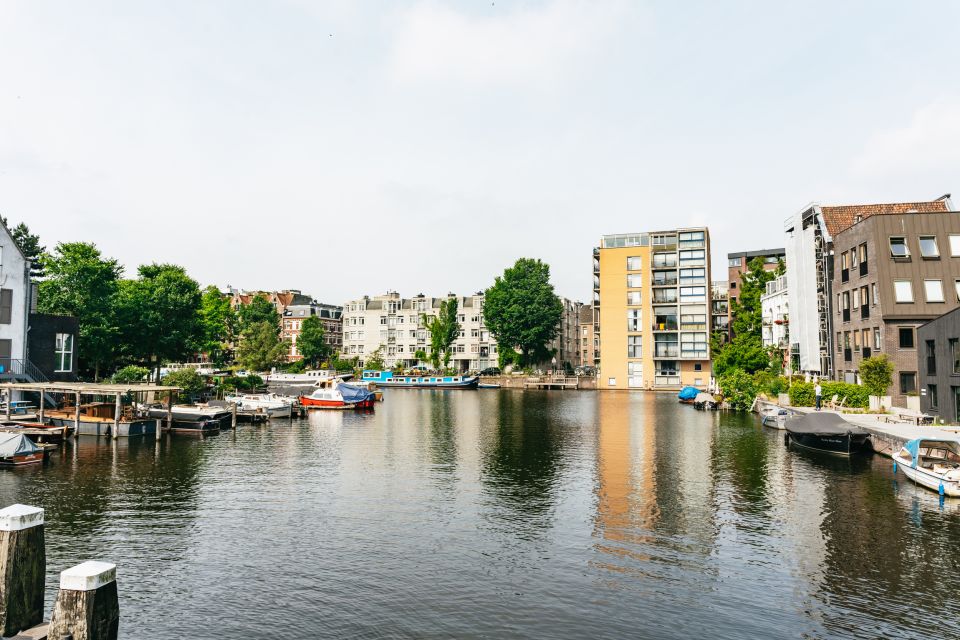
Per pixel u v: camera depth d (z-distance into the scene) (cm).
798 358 6316
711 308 9919
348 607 1320
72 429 3662
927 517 1938
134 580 1453
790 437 3497
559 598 1366
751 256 10812
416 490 2375
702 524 1900
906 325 4103
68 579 816
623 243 9788
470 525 1905
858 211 5594
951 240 4191
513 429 4412
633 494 2297
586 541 1748
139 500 2189
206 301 9238
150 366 6656
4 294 4122
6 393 3572
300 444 3616
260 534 1805
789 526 1867
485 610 1309
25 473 2609
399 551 1666
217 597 1366
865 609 1305
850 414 3794
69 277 5566
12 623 878
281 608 1312
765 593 1386
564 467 2848
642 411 5938
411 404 7075
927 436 2698
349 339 13900
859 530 1816
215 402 4750
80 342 5428
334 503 2170
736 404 6031
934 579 1452
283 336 14712
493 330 11150
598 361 10575
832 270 5400
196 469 2770
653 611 1303
